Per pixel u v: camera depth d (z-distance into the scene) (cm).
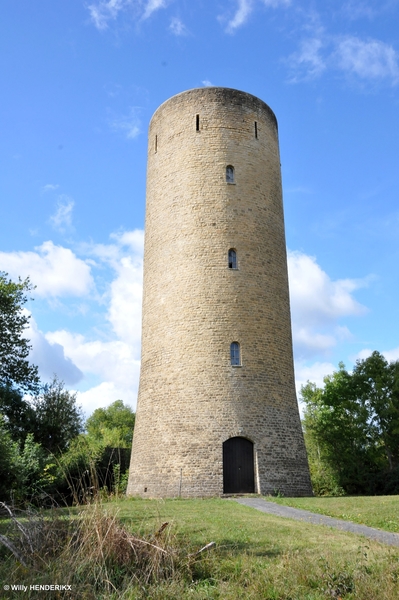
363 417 3994
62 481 2636
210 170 2905
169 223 2906
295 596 847
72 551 935
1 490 2038
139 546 968
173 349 2694
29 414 3616
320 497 2414
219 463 2459
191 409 2559
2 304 3638
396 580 888
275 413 2634
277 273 2909
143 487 2609
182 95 3078
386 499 2008
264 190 2986
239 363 2638
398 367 4141
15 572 869
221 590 866
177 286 2772
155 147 3153
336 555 1038
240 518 1555
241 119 3030
